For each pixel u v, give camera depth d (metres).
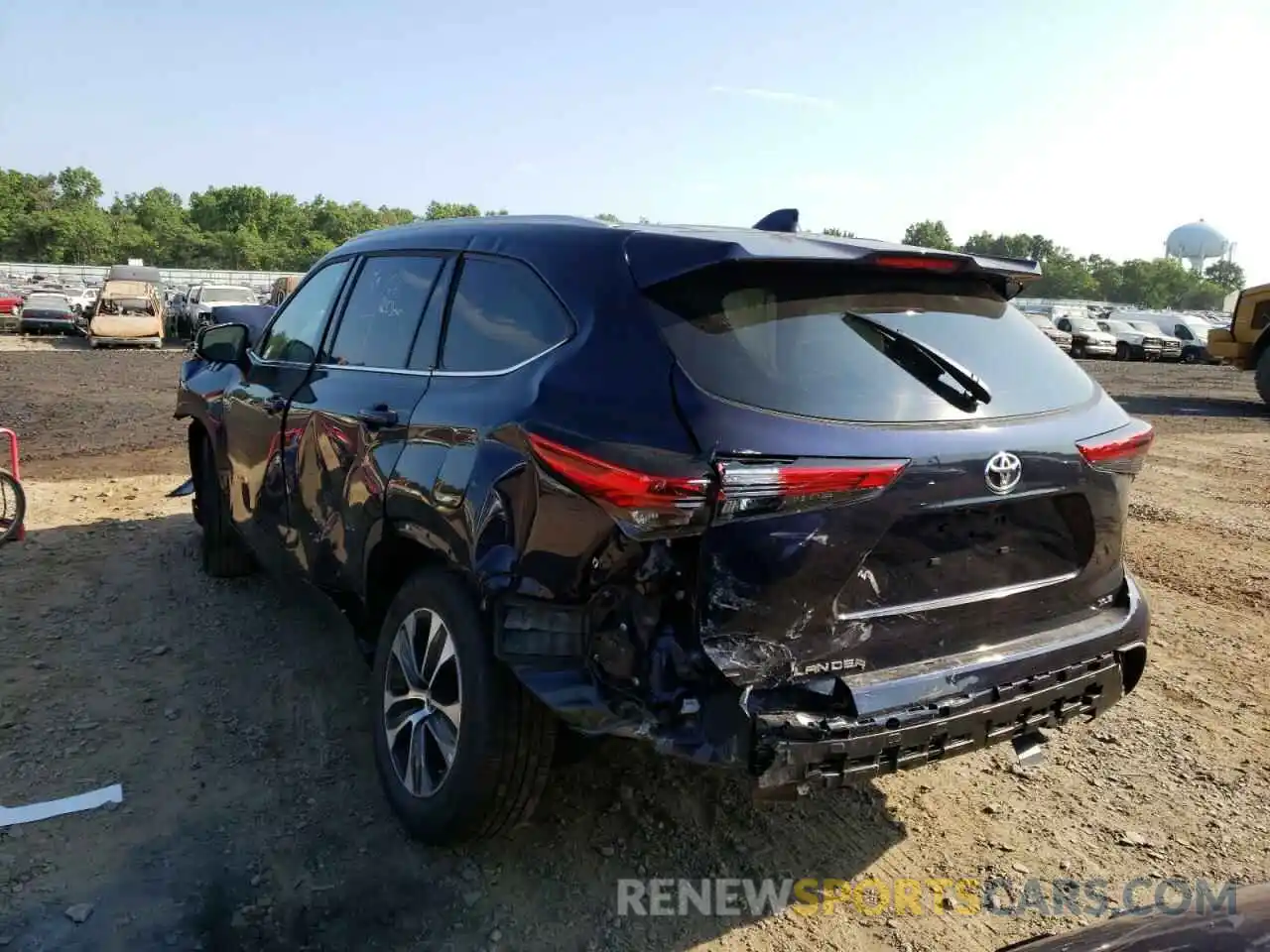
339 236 119.81
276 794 3.47
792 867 3.24
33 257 98.19
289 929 2.81
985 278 3.30
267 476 4.45
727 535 2.50
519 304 3.14
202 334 4.94
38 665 4.40
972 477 2.74
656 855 3.26
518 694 2.84
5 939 2.70
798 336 2.75
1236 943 1.91
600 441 2.56
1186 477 10.17
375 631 3.76
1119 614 3.28
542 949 2.80
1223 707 4.55
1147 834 3.50
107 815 3.30
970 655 2.88
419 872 3.09
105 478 8.33
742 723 2.51
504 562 2.78
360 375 3.79
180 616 5.06
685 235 2.89
